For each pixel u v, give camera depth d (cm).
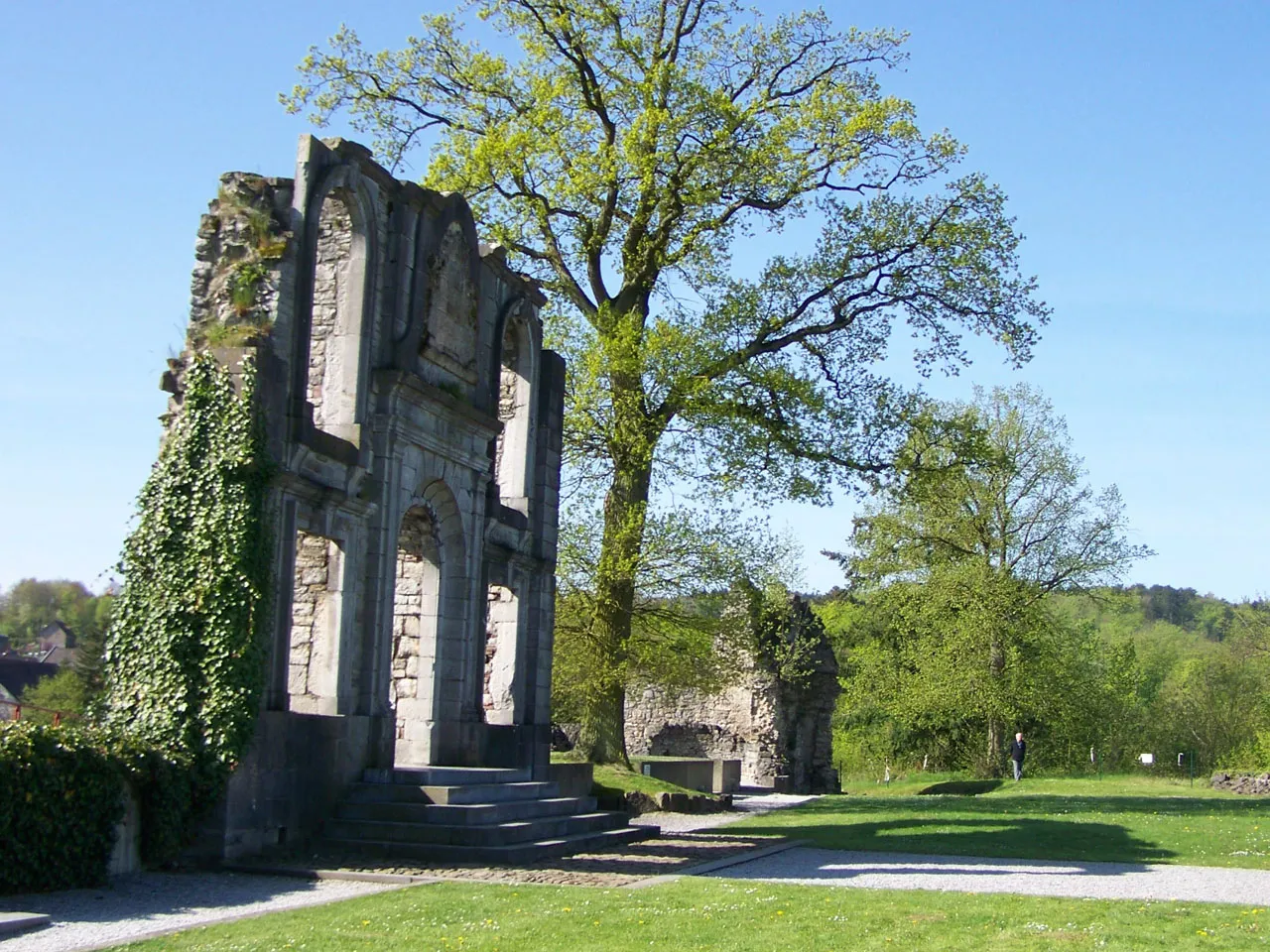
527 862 1784
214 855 1609
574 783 2444
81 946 1105
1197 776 6025
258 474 1700
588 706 3288
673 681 3312
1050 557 5088
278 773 1725
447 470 2214
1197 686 6969
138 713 1645
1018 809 2953
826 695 5225
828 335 3359
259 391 1719
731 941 1159
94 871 1450
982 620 4862
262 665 1684
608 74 3212
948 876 1736
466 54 3297
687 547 3166
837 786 5191
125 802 1516
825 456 3256
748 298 3222
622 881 1593
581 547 3170
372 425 1998
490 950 1104
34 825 1374
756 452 3178
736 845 2144
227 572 1658
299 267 1823
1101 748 6381
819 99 3122
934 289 3312
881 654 5491
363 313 1977
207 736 1622
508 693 2442
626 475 3162
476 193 3216
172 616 1658
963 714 5075
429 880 1559
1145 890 1609
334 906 1327
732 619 3381
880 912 1323
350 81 3291
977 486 5019
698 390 3066
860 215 3288
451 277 2230
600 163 3134
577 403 3084
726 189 3228
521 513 2498
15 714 1900
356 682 1941
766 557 3272
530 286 2555
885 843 2188
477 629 2302
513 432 2558
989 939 1186
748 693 4797
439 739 2194
